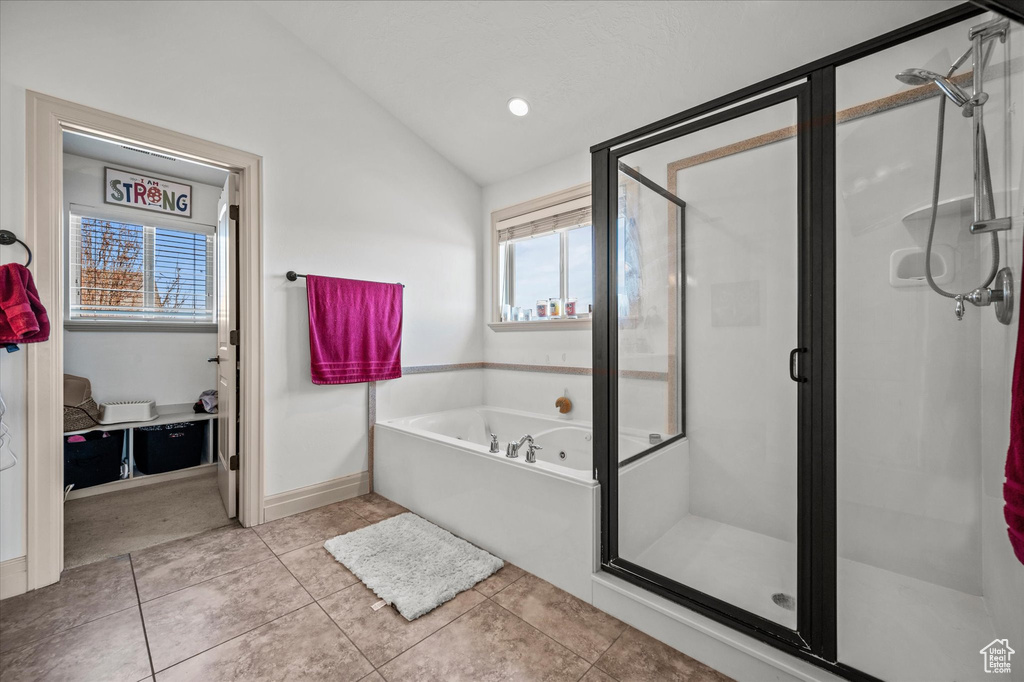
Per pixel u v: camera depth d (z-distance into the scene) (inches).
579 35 84.0
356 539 84.5
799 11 67.8
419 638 58.4
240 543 84.6
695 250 62.1
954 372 50.3
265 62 94.5
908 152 48.0
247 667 53.1
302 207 100.7
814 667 47.6
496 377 140.4
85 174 121.5
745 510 57.1
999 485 47.7
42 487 69.3
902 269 49.3
